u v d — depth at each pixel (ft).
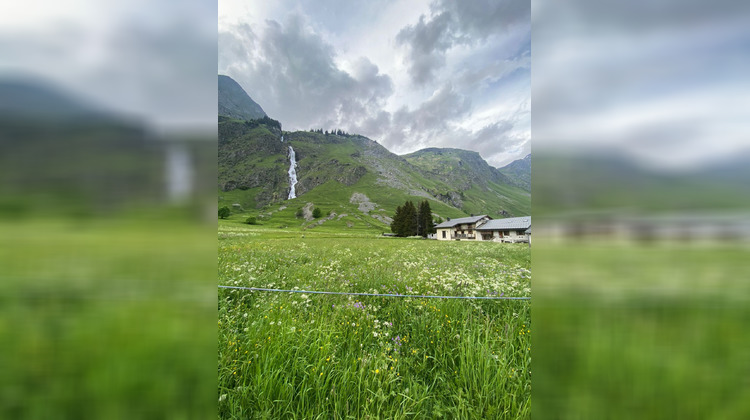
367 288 13.17
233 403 5.69
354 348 7.52
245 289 11.62
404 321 9.27
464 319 9.02
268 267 17.78
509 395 5.78
